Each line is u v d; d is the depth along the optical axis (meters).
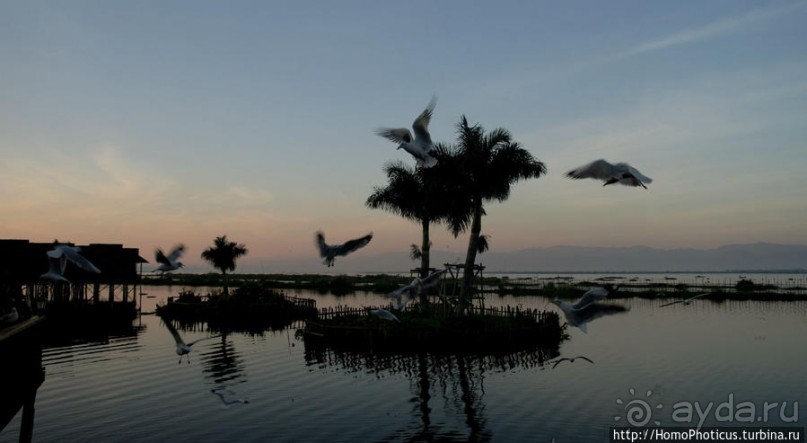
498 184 42.88
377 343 41.47
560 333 45.09
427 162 11.84
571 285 109.56
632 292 97.19
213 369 35.47
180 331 56.56
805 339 46.62
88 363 37.69
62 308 61.16
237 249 82.25
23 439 19.14
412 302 50.47
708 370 34.03
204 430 23.20
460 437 22.30
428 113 12.73
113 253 69.06
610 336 48.66
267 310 67.12
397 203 50.19
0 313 25.72
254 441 21.95
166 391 29.64
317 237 14.52
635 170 9.37
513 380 31.70
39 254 55.19
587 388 29.75
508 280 153.12
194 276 171.12
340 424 23.98
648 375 32.72
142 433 22.88
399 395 28.67
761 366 35.09
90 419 24.72
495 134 43.47
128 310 65.19
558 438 22.19
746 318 63.34
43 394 29.11
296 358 39.25
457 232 49.47
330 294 104.12
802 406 26.50
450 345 40.47
